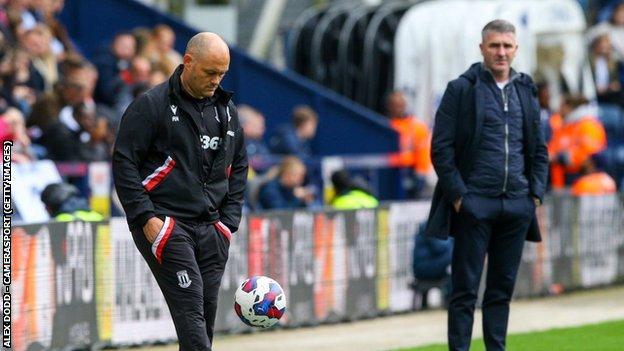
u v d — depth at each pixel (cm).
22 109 4350
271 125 5781
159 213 2398
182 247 2384
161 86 2414
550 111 5603
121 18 5816
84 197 4072
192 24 6681
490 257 2934
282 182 4384
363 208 4000
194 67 2373
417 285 4169
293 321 3772
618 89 6056
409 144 5509
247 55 5741
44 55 4606
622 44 6169
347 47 6272
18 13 4628
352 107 5681
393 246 4103
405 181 5503
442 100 2889
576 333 3556
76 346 3244
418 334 3647
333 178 4175
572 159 5381
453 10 5822
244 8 6944
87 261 3278
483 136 2859
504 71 2872
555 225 4541
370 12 6369
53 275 3175
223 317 3619
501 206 2862
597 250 4747
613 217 4831
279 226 3734
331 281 3884
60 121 4206
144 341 3447
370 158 5303
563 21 5909
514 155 2867
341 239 3919
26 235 3088
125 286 3391
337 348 3369
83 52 5644
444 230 2878
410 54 5869
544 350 3250
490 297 2934
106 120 4494
